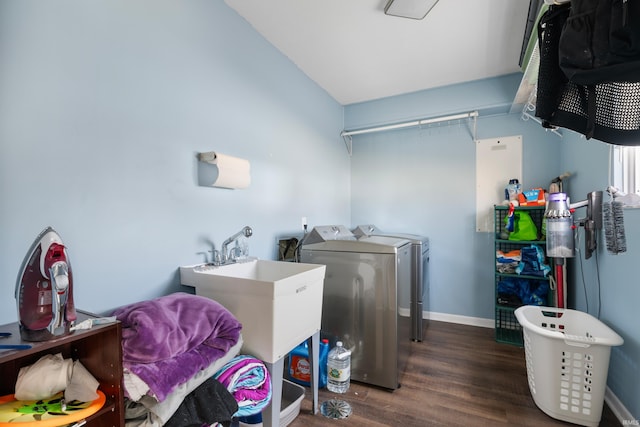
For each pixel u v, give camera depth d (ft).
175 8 4.88
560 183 8.45
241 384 3.99
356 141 11.90
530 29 6.32
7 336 2.64
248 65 6.51
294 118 8.29
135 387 2.95
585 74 3.12
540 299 8.48
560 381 5.21
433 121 9.69
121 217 4.10
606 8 2.96
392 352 6.31
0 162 3.01
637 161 5.34
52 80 3.39
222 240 5.81
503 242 9.46
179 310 3.80
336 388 6.24
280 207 7.62
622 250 5.17
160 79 4.63
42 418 2.50
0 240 3.01
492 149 9.82
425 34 6.95
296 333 4.90
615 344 4.72
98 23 3.83
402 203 11.11
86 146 3.70
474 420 5.28
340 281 6.86
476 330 9.57
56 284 2.58
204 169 5.36
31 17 3.21
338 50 7.63
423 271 9.19
